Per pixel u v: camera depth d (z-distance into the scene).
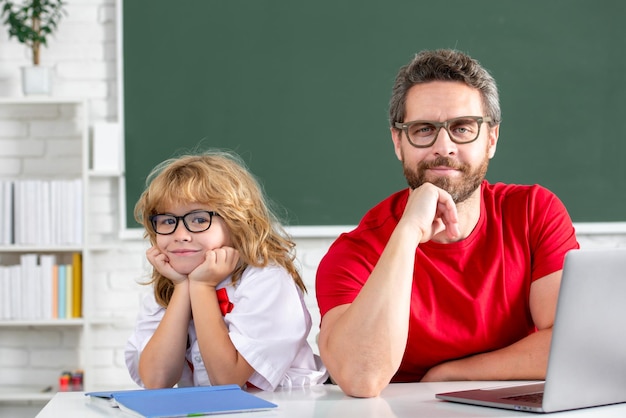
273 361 1.55
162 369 1.61
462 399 1.28
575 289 1.14
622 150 3.38
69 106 3.41
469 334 1.68
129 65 3.35
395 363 1.39
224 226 1.66
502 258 1.71
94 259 3.39
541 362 1.55
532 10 3.38
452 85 1.65
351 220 3.37
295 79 3.38
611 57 3.38
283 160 3.37
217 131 3.37
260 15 3.37
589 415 1.16
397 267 1.42
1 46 3.39
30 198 3.19
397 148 1.75
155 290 1.75
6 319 3.17
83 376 3.24
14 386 3.38
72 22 3.40
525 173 3.38
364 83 3.38
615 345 1.20
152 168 3.34
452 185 1.63
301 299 1.73
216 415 1.17
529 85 3.38
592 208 3.37
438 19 3.38
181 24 3.36
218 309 1.62
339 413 1.20
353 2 3.39
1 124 3.40
